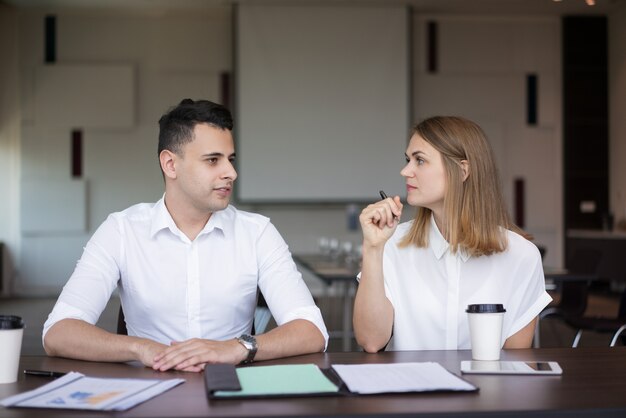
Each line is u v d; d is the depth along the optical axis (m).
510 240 2.04
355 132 9.41
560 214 9.98
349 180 9.43
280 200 9.39
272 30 9.30
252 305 2.12
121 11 9.55
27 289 9.46
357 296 1.96
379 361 1.66
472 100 9.88
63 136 9.51
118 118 9.52
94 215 9.55
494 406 1.22
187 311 2.04
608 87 9.91
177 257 2.04
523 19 9.90
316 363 1.63
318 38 9.34
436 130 2.00
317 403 1.24
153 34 9.61
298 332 1.76
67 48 9.52
